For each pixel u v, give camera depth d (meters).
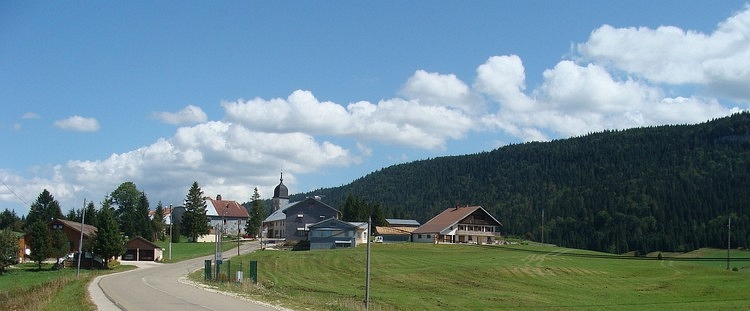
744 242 157.75
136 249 107.50
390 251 110.00
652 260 104.62
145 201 160.12
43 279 73.12
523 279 78.00
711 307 60.38
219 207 178.38
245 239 157.62
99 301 40.75
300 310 35.97
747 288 74.81
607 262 99.25
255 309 36.03
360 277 78.88
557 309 55.69
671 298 67.38
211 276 68.12
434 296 61.53
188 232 156.38
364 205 167.50
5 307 39.81
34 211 160.38
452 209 151.75
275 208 183.25
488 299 60.94
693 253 154.12
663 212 187.88
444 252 111.50
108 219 93.31
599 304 60.75
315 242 127.25
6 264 83.25
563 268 87.50
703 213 184.38
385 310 46.25
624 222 187.88
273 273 80.62
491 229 143.38
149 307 36.91
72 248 107.94
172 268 87.62
